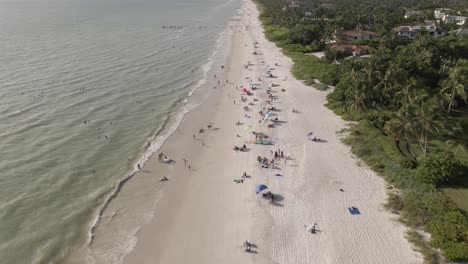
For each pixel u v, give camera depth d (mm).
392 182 45938
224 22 198000
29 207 42062
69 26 170125
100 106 71188
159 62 106000
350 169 49375
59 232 38406
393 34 121438
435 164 45375
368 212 40750
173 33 158125
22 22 184125
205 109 71625
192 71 98125
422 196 41531
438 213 38594
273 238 37250
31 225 39281
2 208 41625
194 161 52438
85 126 62500
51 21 189250
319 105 72875
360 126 60656
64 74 89750
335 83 84000
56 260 34844
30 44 123500
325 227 38625
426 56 86438
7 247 36188
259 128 62469
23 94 75312
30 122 63000
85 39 135875
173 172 49688
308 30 131375
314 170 49281
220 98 77812
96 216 40906
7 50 112688
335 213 40719
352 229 38281
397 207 40938
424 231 37375
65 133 59750
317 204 42281
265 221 39656
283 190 45062
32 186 45906
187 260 34938
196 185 46656
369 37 130125
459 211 38938
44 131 60094
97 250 36125
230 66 103750
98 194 44781
